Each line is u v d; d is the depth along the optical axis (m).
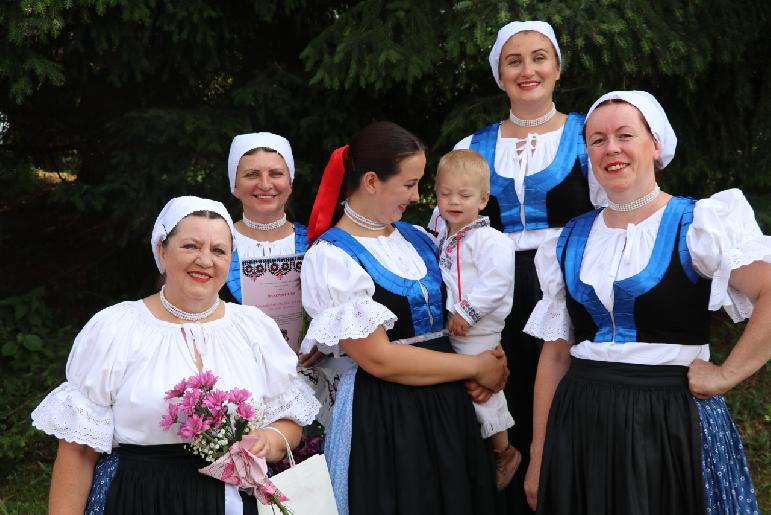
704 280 2.39
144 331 2.38
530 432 3.32
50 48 4.83
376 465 2.68
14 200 6.35
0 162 5.63
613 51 4.30
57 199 4.89
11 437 4.70
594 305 2.49
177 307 2.43
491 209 3.43
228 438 2.31
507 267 2.93
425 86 5.19
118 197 5.05
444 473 2.70
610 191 2.48
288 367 2.51
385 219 2.81
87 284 5.95
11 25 4.16
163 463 2.32
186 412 2.23
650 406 2.38
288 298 3.24
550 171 3.30
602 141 2.46
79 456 2.35
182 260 2.34
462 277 2.98
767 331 2.28
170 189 5.16
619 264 2.46
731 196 2.38
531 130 3.43
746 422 5.14
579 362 2.55
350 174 2.83
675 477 2.34
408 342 2.78
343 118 5.22
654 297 2.39
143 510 2.29
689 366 2.41
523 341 3.30
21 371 5.30
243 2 5.23
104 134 5.43
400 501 2.66
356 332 2.60
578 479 2.47
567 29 4.14
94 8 4.59
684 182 5.28
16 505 4.37
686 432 2.35
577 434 2.48
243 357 2.45
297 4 5.18
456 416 2.78
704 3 4.61
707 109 5.15
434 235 3.33
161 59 5.10
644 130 2.43
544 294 2.71
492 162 3.44
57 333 5.58
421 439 2.70
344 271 2.68
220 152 4.95
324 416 3.15
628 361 2.43
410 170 2.72
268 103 5.12
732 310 2.41
